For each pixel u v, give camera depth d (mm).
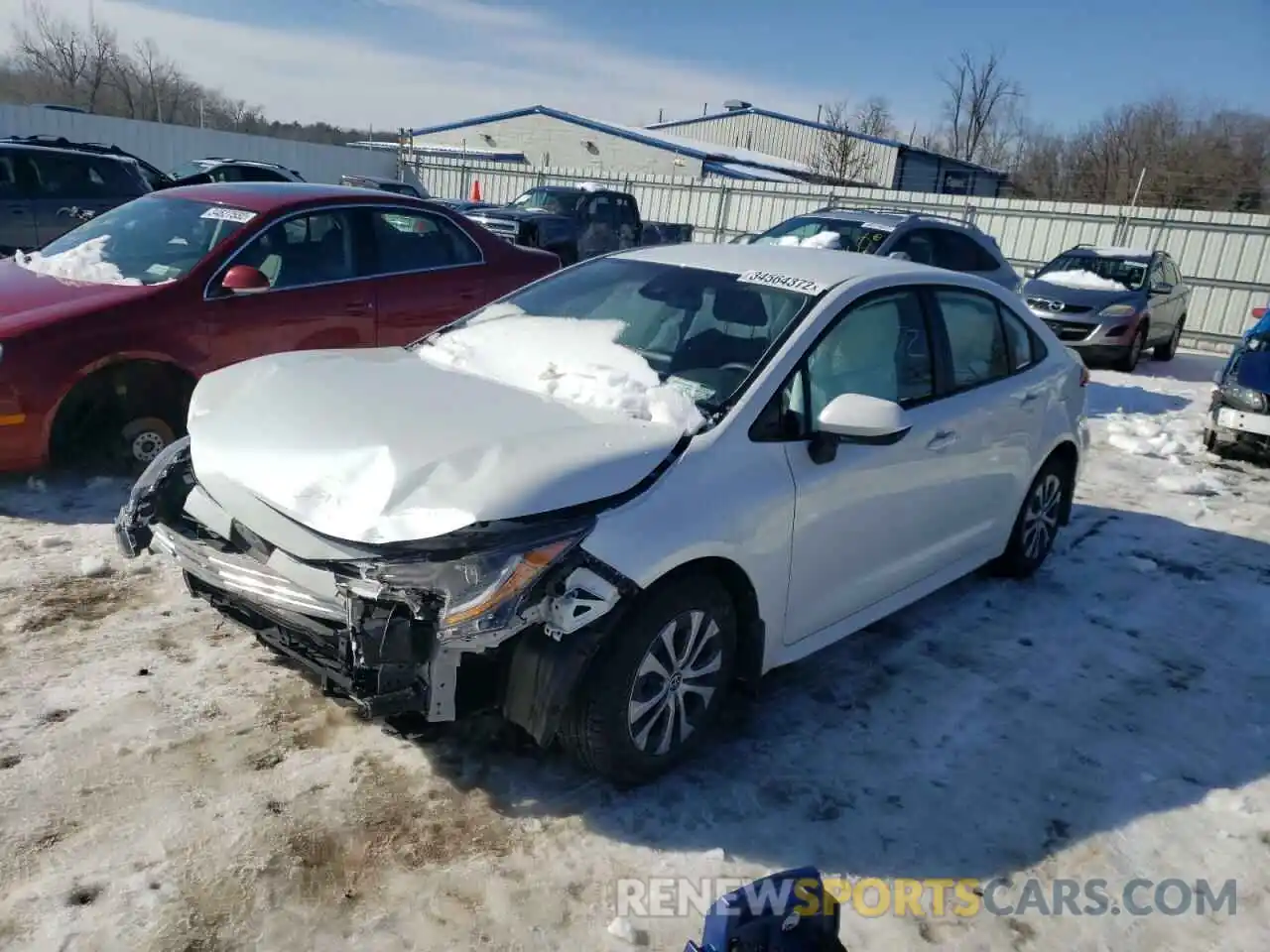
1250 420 8234
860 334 3834
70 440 5305
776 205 22734
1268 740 3842
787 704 3809
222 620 4047
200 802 2924
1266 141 41031
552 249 16375
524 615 2691
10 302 5242
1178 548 6035
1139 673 4320
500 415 3201
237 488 3098
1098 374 13234
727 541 3090
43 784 2934
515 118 40125
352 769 3152
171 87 48594
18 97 46406
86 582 4297
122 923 2451
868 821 3135
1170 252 19281
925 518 4145
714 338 3664
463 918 2594
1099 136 45500
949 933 2697
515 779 3174
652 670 3043
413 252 6602
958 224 11398
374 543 2703
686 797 3168
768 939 1947
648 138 37562
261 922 2510
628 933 2582
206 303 5570
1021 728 3775
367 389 3424
